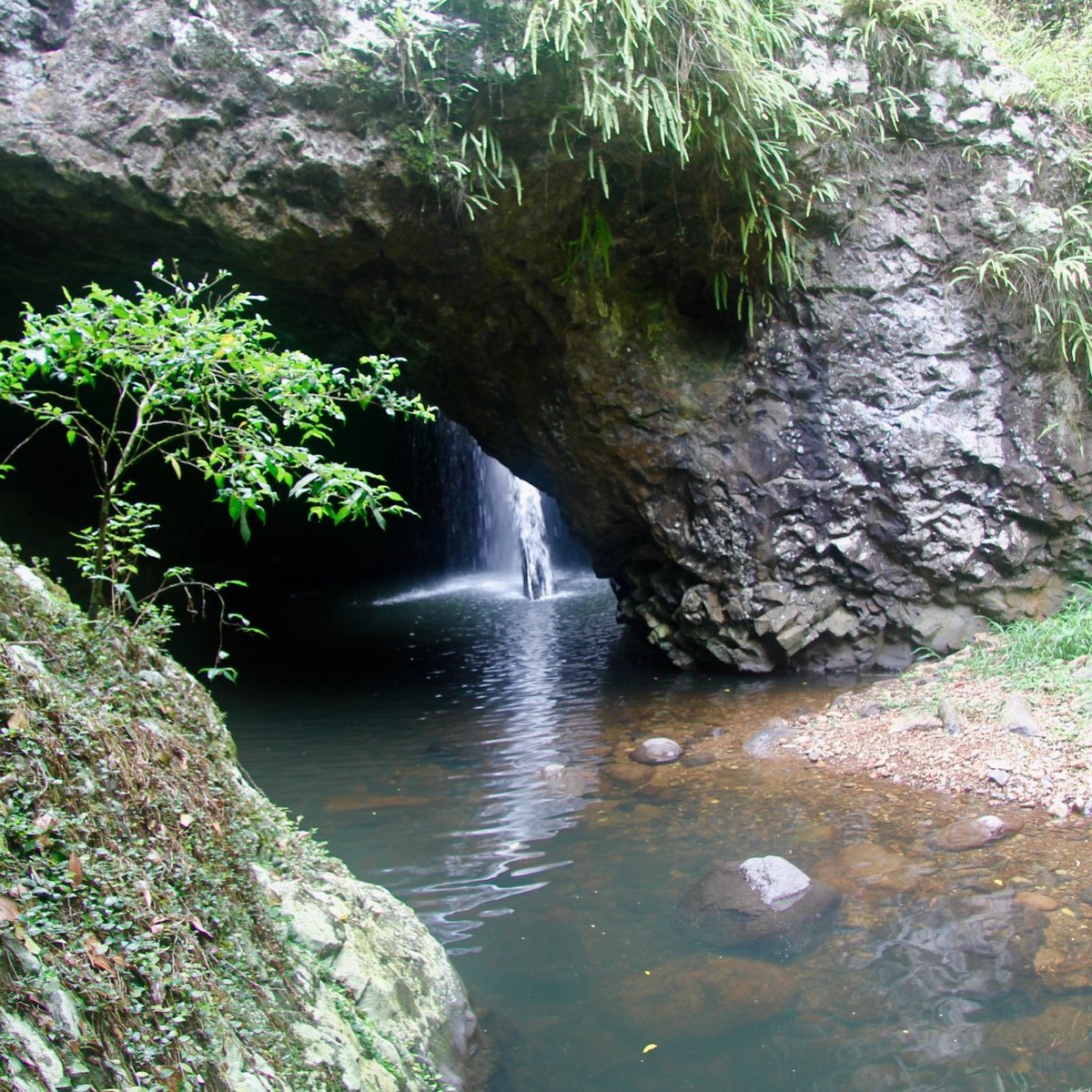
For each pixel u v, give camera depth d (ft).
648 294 22.44
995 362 22.48
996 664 20.57
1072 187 23.18
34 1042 4.12
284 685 26.99
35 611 7.89
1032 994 9.40
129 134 17.37
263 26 17.38
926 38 21.91
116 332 8.41
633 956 10.69
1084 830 13.48
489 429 25.64
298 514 46.55
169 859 6.37
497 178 18.31
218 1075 5.14
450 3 17.44
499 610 39.93
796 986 9.84
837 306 22.13
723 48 18.11
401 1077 6.98
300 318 23.80
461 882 12.98
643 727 20.47
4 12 16.97
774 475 22.76
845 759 17.30
